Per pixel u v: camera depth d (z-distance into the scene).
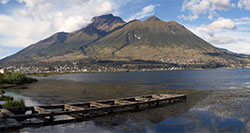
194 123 24.41
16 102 35.97
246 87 71.88
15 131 21.00
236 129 21.97
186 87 75.38
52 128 23.12
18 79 100.19
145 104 39.31
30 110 33.38
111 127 23.28
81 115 29.50
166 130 21.86
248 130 21.59
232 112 29.75
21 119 25.06
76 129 22.67
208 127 22.72
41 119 27.05
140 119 26.91
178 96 43.50
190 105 36.66
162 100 39.34
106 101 38.16
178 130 21.80
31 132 21.50
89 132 21.48
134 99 43.59
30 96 51.38
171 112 31.03
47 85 90.00
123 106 32.91
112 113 31.08
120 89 70.25
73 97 49.31
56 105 33.03
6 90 67.44
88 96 51.22
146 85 87.19
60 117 28.33
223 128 22.31
